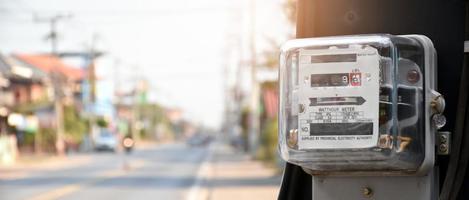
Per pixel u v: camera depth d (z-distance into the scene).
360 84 2.69
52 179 29.84
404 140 2.70
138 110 120.88
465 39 2.85
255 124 45.81
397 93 2.70
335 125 2.70
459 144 2.80
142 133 133.12
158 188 24.14
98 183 27.00
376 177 2.84
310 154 2.72
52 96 68.06
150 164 43.41
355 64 2.70
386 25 3.05
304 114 2.73
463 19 2.93
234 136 91.56
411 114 2.73
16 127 58.72
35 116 63.06
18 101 66.19
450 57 2.95
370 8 3.07
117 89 103.12
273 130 34.69
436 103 2.77
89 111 78.06
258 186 23.27
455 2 2.94
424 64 2.78
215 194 20.47
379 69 2.68
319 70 2.73
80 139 72.94
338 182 2.89
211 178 28.33
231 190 21.78
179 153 68.12
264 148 42.34
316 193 2.92
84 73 82.81
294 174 3.13
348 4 3.10
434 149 2.80
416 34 3.00
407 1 3.03
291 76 2.78
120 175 32.44
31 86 67.88
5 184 26.75
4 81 59.00
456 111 2.90
